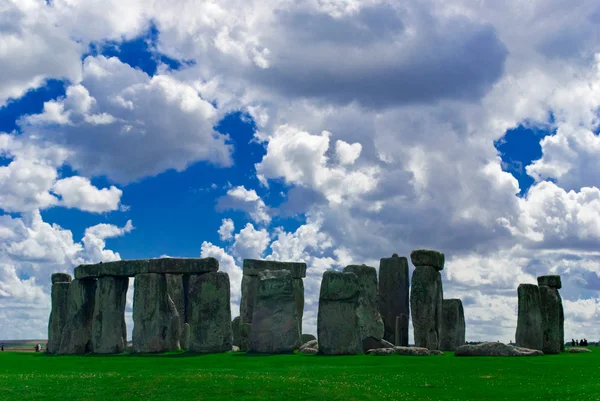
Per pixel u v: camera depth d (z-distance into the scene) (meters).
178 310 68.50
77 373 40.59
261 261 68.06
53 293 67.06
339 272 53.06
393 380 36.12
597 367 40.62
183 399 32.12
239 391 33.16
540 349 54.44
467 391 32.91
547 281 57.03
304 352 54.38
